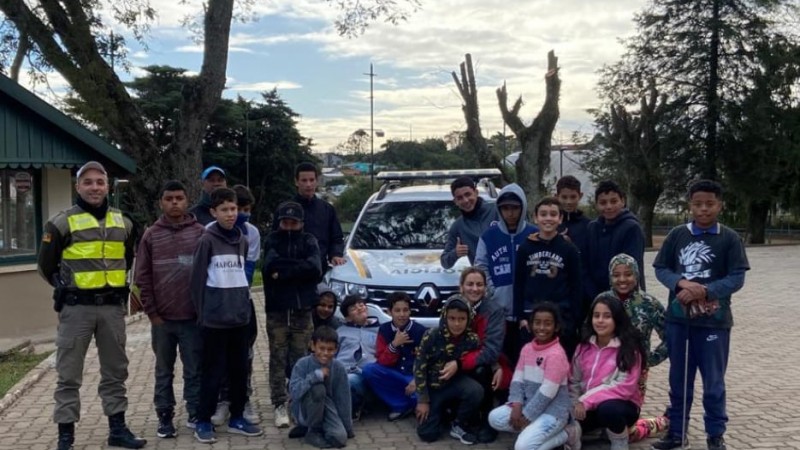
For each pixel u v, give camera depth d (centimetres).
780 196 3575
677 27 3634
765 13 3519
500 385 552
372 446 525
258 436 549
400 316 573
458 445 527
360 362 596
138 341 933
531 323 505
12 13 1295
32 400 658
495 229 586
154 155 1432
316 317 602
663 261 513
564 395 499
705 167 3541
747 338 949
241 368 547
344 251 699
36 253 1039
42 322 1045
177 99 3672
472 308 547
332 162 7525
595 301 507
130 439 525
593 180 3753
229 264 530
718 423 492
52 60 1318
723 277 488
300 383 527
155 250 540
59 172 1061
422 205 777
